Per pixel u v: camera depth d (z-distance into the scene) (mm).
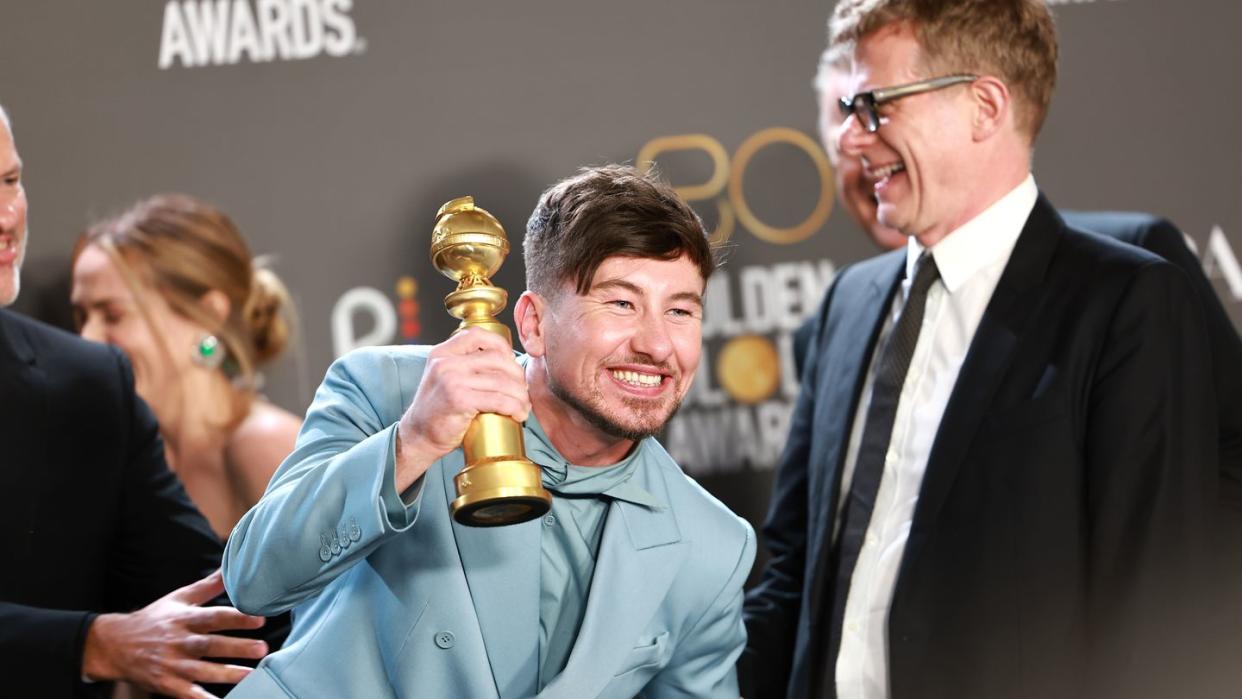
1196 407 3484
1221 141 5617
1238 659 3477
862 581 3756
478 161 5484
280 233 5418
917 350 3855
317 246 5434
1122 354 3486
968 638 3479
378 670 2830
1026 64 3717
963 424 3594
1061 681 3414
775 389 5590
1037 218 3787
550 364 2740
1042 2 3797
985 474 3539
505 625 2814
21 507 3811
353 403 2936
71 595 3883
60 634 3576
